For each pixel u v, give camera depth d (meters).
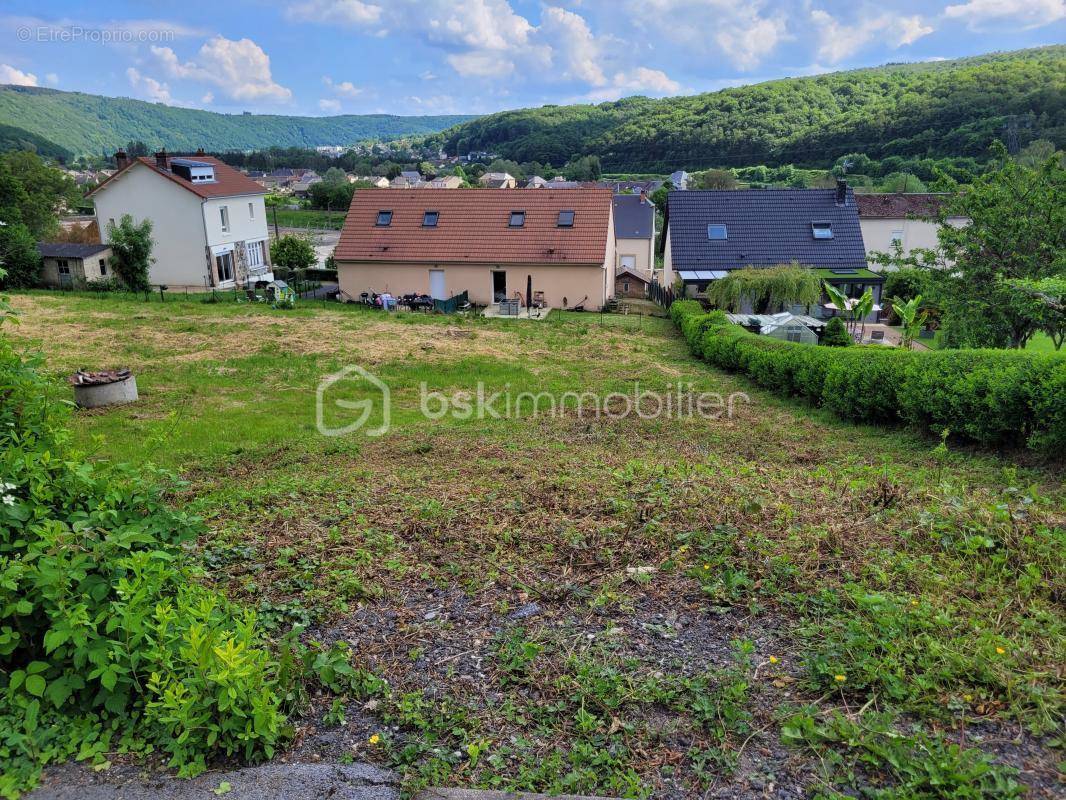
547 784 2.75
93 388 11.55
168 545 3.61
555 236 28.12
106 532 3.51
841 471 6.73
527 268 27.86
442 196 29.88
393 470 7.70
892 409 10.20
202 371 14.48
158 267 32.47
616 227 46.75
